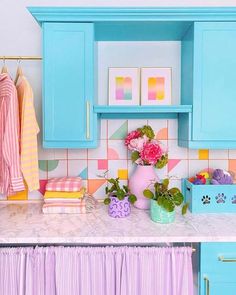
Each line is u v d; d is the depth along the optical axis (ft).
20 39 6.09
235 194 5.49
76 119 5.18
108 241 4.18
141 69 6.06
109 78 6.05
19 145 5.04
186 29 5.51
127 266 4.33
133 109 5.22
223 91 5.18
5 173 5.08
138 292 4.39
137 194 5.72
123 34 5.75
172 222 4.88
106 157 6.21
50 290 4.38
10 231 4.44
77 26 5.11
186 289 4.33
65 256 4.34
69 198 5.46
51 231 4.43
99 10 4.95
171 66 6.16
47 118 5.16
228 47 5.15
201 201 5.49
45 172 6.21
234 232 4.36
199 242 4.35
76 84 5.15
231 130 5.21
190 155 6.19
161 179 6.15
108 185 6.19
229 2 6.16
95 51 5.85
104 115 6.16
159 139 6.22
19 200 6.21
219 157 6.19
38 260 4.34
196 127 5.20
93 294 4.38
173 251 4.34
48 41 5.11
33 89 6.08
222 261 4.34
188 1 6.17
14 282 4.35
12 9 6.08
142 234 4.29
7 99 4.99
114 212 5.17
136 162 5.73
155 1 6.16
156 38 6.01
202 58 5.15
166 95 6.04
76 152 6.22
